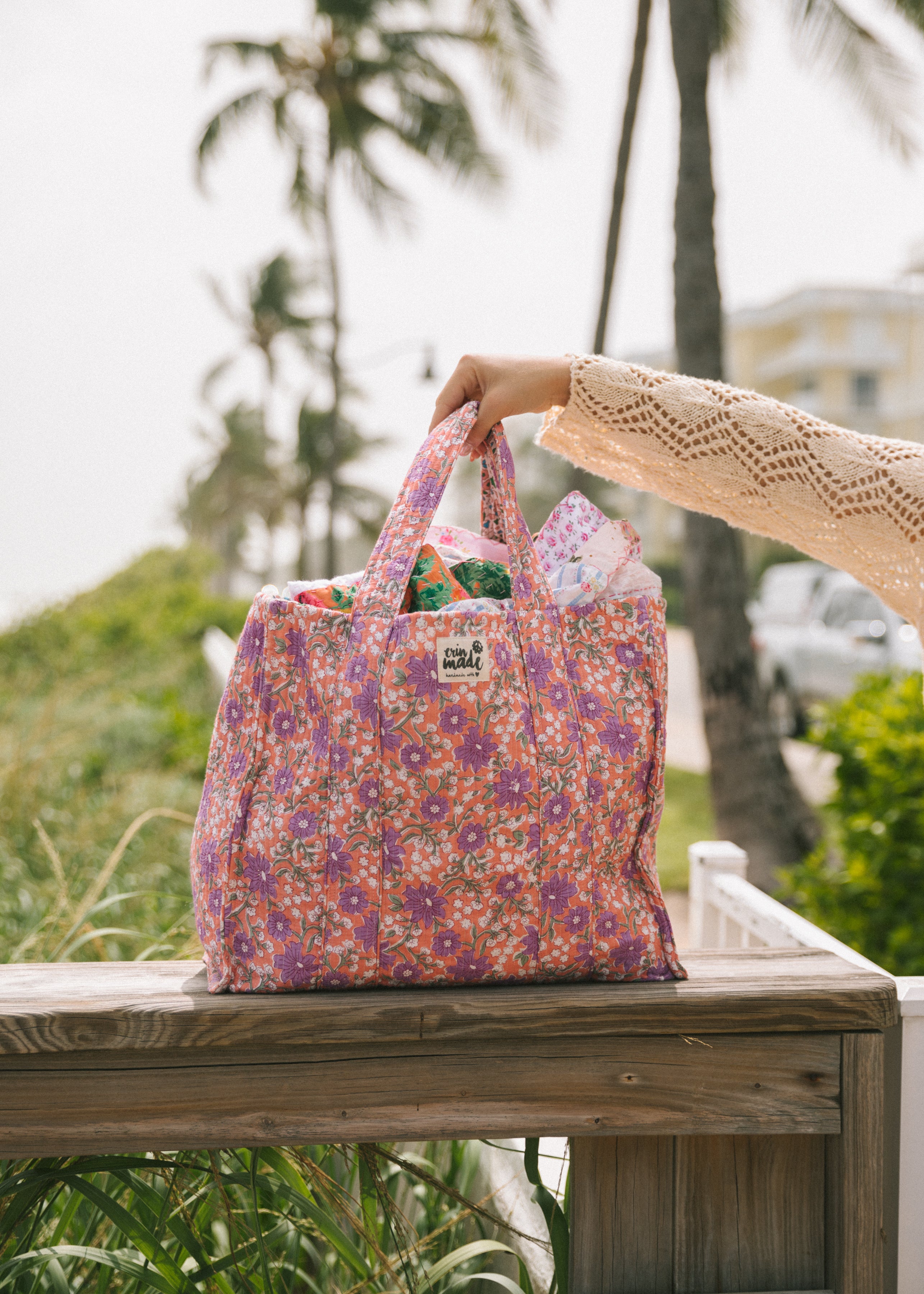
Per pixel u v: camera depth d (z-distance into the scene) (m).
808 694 9.34
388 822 1.16
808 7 7.27
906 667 8.03
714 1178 1.28
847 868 3.72
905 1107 1.37
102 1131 1.13
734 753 5.43
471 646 1.17
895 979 1.42
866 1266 1.24
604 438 1.37
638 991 1.20
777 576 10.67
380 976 1.19
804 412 1.33
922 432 39.94
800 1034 1.23
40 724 4.50
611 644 1.26
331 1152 1.45
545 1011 1.16
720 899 2.25
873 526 1.29
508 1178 1.78
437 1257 1.71
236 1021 1.12
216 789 1.23
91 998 1.15
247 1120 1.15
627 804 1.24
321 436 25.03
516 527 1.24
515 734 1.17
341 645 1.18
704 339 5.43
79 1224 1.68
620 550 1.31
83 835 3.66
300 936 1.17
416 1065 1.17
